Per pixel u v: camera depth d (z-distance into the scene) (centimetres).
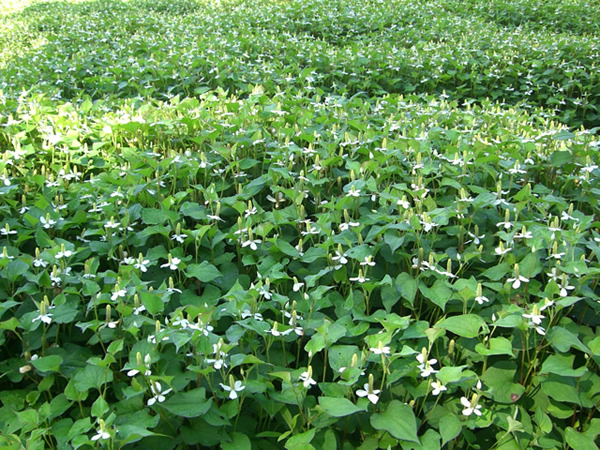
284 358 85
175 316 78
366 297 93
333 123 154
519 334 85
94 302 83
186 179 126
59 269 93
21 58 279
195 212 110
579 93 269
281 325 80
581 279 88
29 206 116
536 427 77
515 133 158
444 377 73
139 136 149
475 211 110
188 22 385
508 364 83
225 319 91
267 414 79
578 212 110
